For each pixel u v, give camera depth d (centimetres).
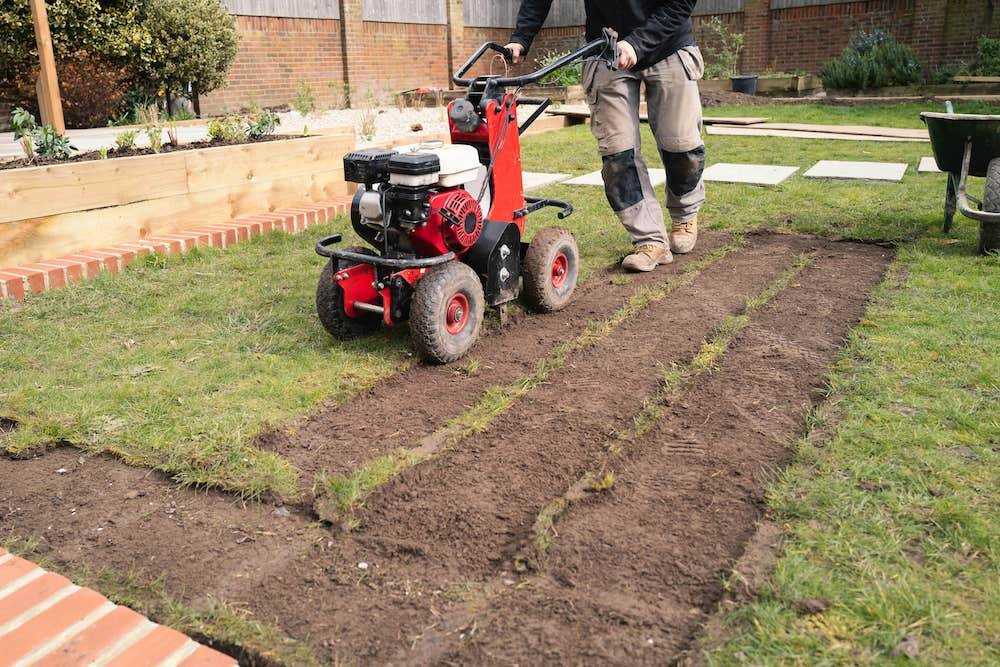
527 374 321
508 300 368
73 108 1028
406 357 338
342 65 1568
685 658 168
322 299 337
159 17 1102
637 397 296
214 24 1180
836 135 972
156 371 318
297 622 185
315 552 211
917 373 297
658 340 352
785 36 1692
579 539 210
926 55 1533
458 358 336
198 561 208
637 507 224
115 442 264
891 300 380
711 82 1566
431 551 209
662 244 464
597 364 328
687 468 244
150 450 259
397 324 375
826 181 691
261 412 283
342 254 325
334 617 186
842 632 171
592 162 827
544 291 381
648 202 461
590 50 389
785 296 404
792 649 167
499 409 288
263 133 663
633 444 260
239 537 218
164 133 834
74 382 308
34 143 549
